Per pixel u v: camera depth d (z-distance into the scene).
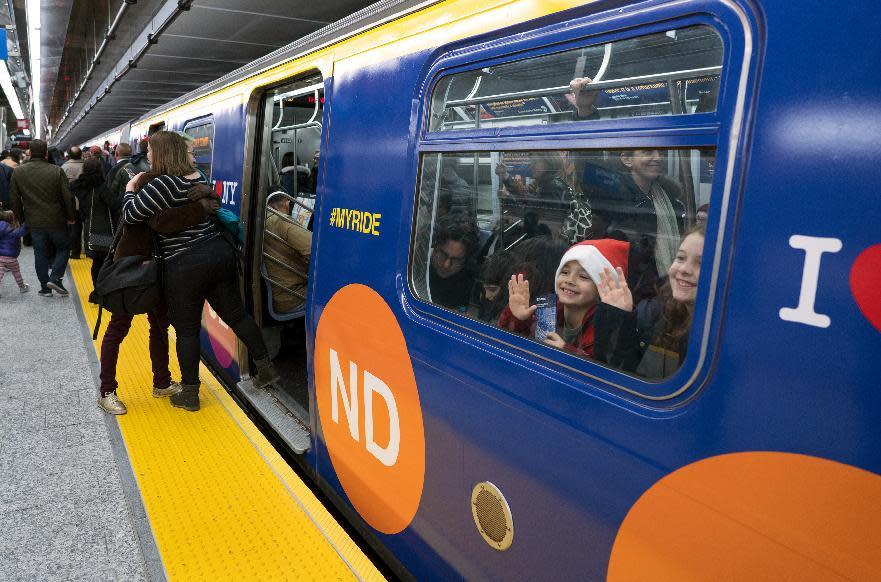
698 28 1.31
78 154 8.73
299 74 3.15
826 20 1.09
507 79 1.79
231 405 3.93
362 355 2.53
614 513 1.47
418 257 2.20
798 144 1.12
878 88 1.03
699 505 1.29
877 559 1.02
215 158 4.57
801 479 1.12
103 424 3.64
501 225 1.85
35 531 2.64
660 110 1.40
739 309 1.21
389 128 2.34
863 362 1.03
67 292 6.77
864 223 1.04
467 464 1.96
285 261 4.18
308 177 5.96
